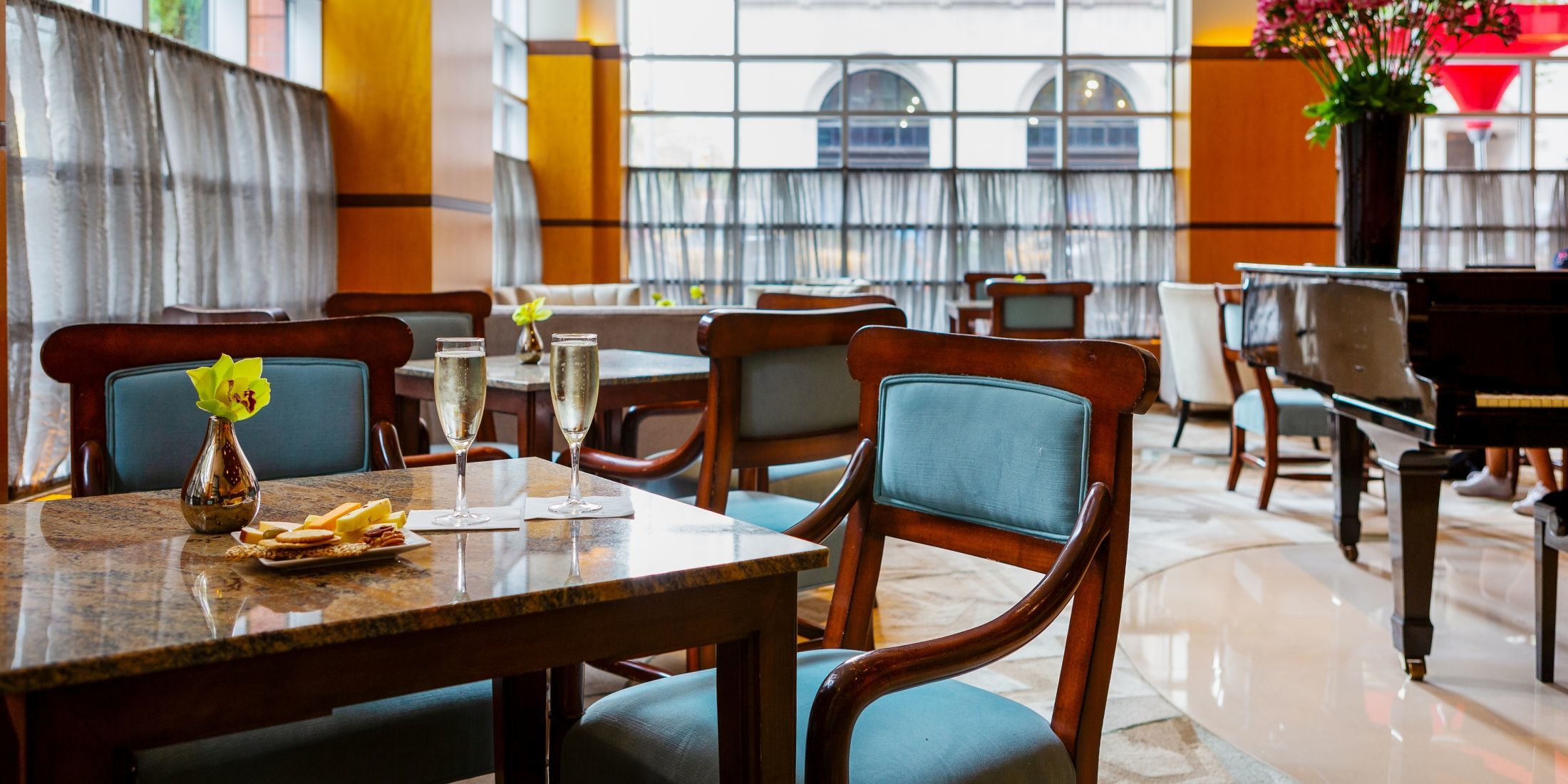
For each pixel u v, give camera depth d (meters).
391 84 6.15
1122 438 1.43
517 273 9.41
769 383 2.34
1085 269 10.34
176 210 4.68
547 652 1.01
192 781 1.25
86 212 4.07
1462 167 10.34
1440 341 2.65
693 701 1.43
